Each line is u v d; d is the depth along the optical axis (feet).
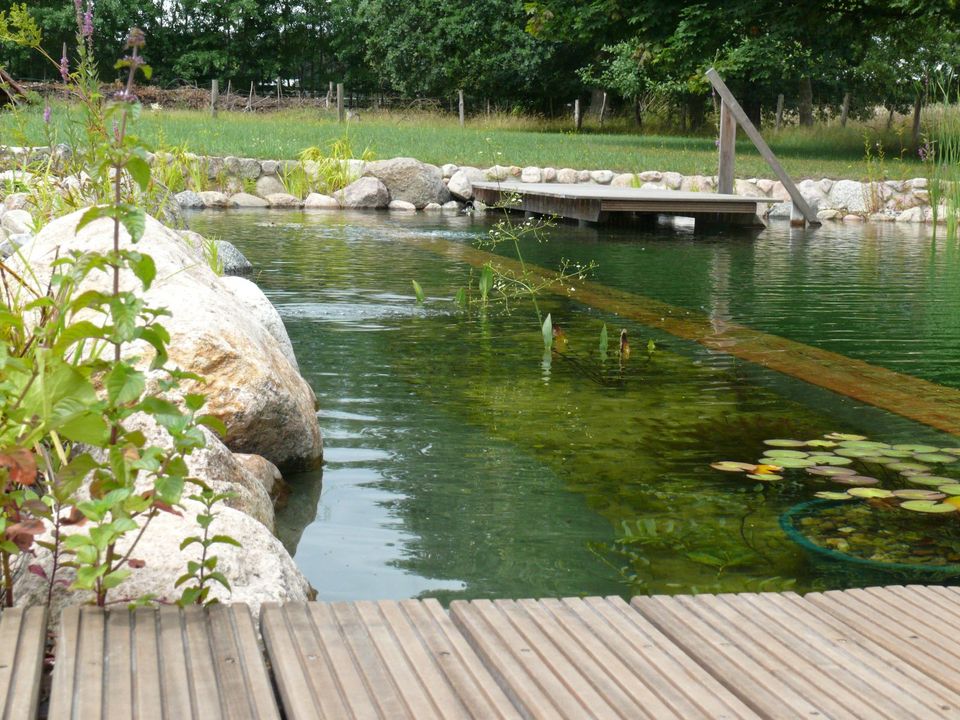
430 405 15.24
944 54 78.28
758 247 39.17
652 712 5.46
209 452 10.01
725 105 50.55
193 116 83.41
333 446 13.19
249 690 5.60
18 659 5.84
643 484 11.81
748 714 5.46
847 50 91.50
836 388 16.61
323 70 145.38
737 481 11.93
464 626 6.65
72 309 6.96
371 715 5.38
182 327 11.84
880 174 57.72
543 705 5.52
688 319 23.11
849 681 5.93
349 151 60.08
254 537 8.40
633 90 109.19
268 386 11.85
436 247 36.88
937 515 10.87
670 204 45.78
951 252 37.52
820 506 11.09
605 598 7.19
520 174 60.39
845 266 33.22
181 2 135.44
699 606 7.11
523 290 26.99
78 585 6.38
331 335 20.36
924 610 7.15
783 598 7.33
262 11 139.54
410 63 116.47
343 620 6.66
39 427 6.73
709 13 70.69
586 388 16.47
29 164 27.27
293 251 34.45
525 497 11.32
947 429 14.25
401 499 11.29
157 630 6.32
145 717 5.26
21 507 7.25
